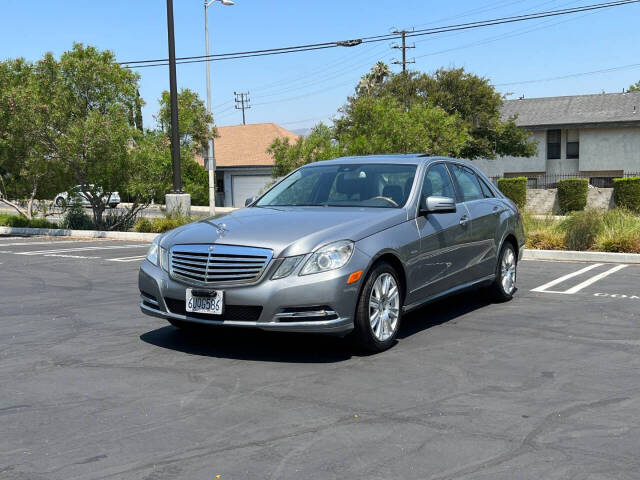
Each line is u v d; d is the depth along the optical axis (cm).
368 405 443
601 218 1376
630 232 1308
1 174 2231
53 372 526
